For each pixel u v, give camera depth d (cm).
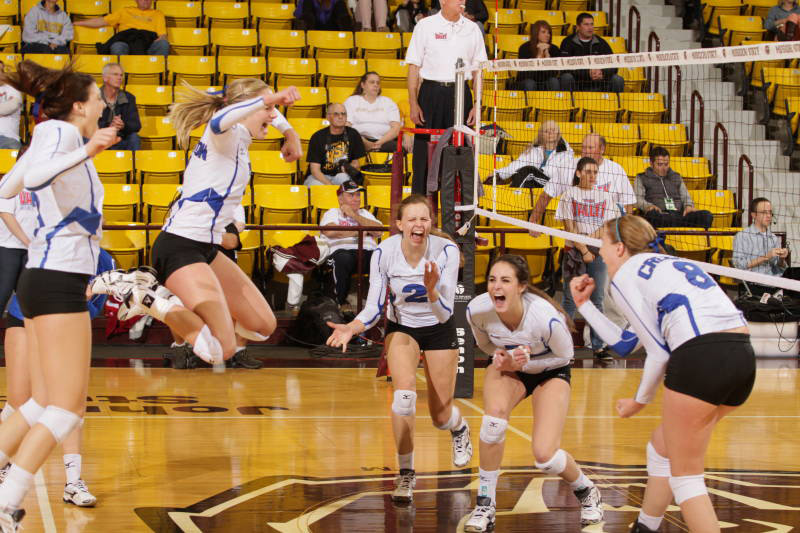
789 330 1223
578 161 1077
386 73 1556
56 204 491
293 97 545
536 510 594
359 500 609
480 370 1108
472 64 1018
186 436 771
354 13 1689
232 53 1576
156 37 1528
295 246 1190
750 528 557
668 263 478
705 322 457
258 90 589
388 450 740
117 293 582
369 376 1043
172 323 584
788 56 556
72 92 504
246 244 1242
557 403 557
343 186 1199
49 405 493
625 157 1373
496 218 923
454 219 930
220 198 580
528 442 778
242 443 753
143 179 1285
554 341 547
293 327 1193
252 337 637
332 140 1302
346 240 1199
